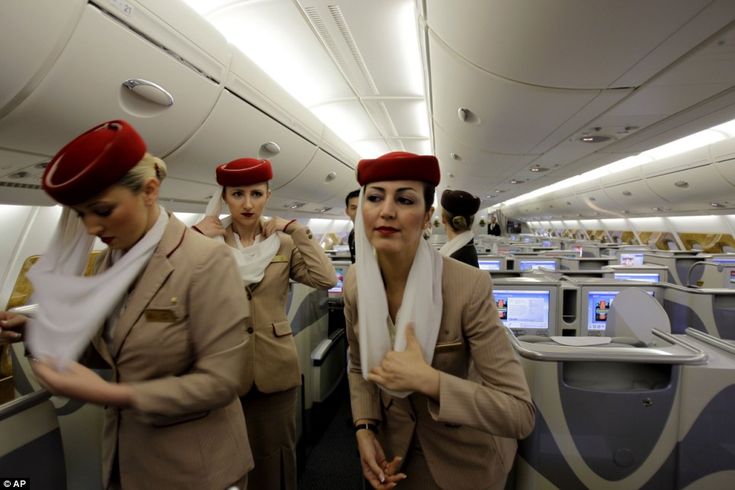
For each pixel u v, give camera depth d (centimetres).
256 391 166
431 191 86
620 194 823
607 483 140
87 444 129
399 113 470
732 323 341
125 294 89
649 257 685
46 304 79
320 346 315
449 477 97
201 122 213
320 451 284
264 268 168
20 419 97
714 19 136
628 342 169
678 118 264
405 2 229
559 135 320
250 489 171
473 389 79
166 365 89
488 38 165
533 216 1862
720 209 713
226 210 230
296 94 397
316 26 256
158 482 93
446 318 91
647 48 160
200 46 180
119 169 72
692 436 136
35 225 259
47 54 120
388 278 98
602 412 138
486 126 309
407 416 99
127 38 141
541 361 139
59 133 152
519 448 150
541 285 311
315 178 455
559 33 150
